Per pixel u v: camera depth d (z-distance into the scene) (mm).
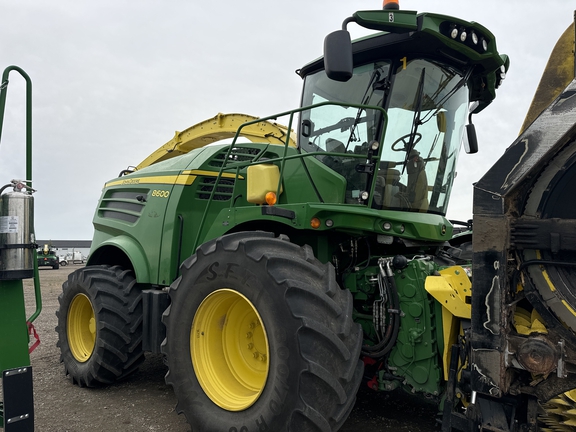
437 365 2713
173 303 3193
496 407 2195
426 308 2750
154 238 4301
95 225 5484
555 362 1970
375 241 3453
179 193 4180
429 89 3393
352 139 3393
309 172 3494
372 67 3371
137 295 4379
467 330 2443
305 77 3809
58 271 27250
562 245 2004
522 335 2088
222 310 3094
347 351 2480
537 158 2025
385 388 2928
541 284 2066
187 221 4191
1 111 2727
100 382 4273
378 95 3322
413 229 3203
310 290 2549
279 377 2492
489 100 4074
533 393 2080
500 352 2078
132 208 4812
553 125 2004
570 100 1979
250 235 3053
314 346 2432
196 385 2990
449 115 3602
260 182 3428
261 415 2574
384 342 2893
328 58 2760
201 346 3057
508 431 2145
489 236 2131
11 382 2461
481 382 2135
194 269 3098
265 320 2621
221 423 2789
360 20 2861
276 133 4945
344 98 3486
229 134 5484
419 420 3375
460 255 4109
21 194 2639
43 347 6109
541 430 2227
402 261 2867
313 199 3453
